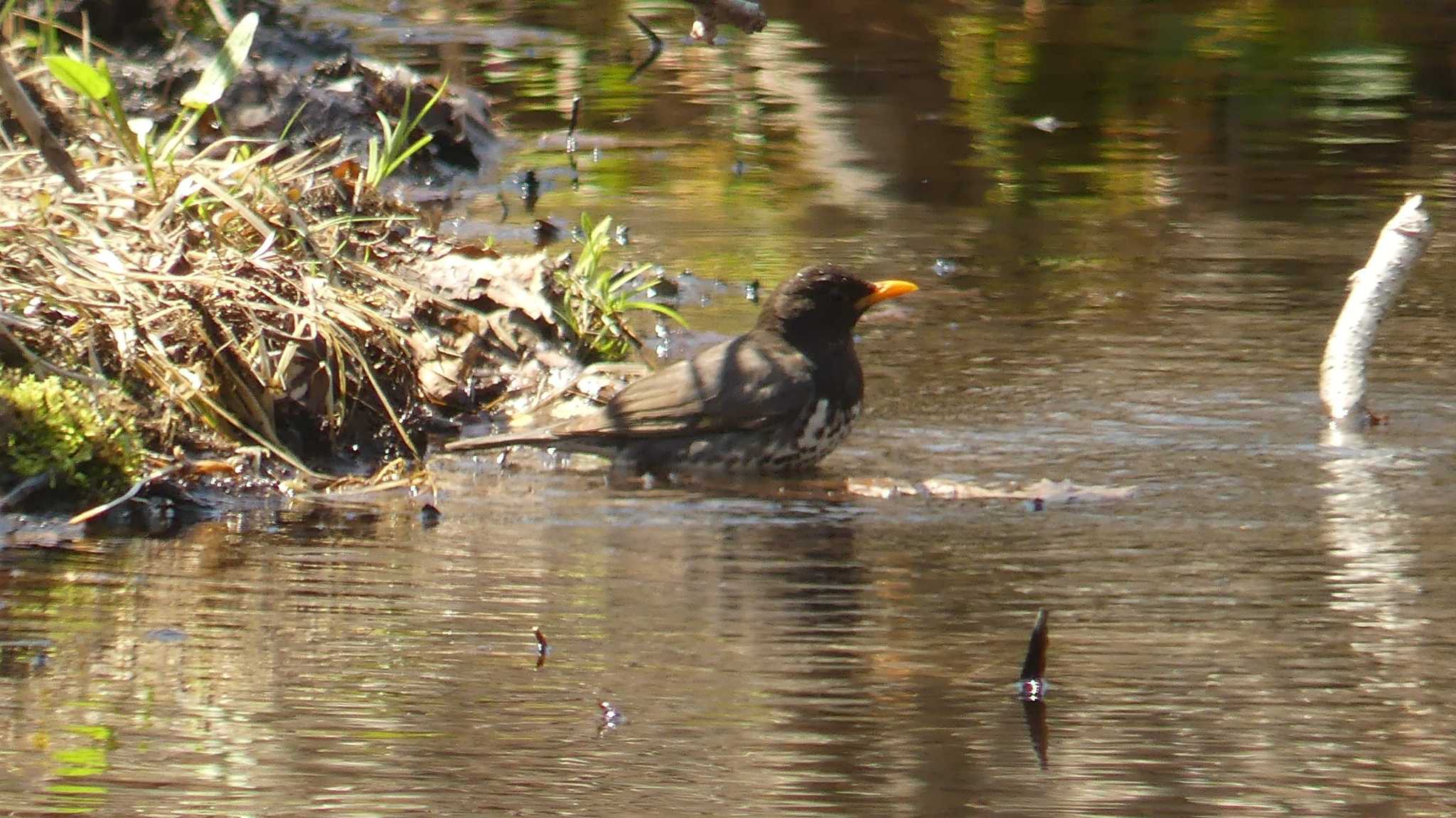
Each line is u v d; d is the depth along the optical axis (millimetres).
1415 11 27828
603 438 11570
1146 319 14406
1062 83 23719
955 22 27234
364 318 12336
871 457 11398
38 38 15609
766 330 11836
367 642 7980
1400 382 12828
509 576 9008
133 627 8133
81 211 12203
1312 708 7230
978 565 9203
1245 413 12125
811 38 26062
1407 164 19828
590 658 7777
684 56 24734
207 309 11594
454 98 20656
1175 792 6445
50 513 10109
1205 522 9906
